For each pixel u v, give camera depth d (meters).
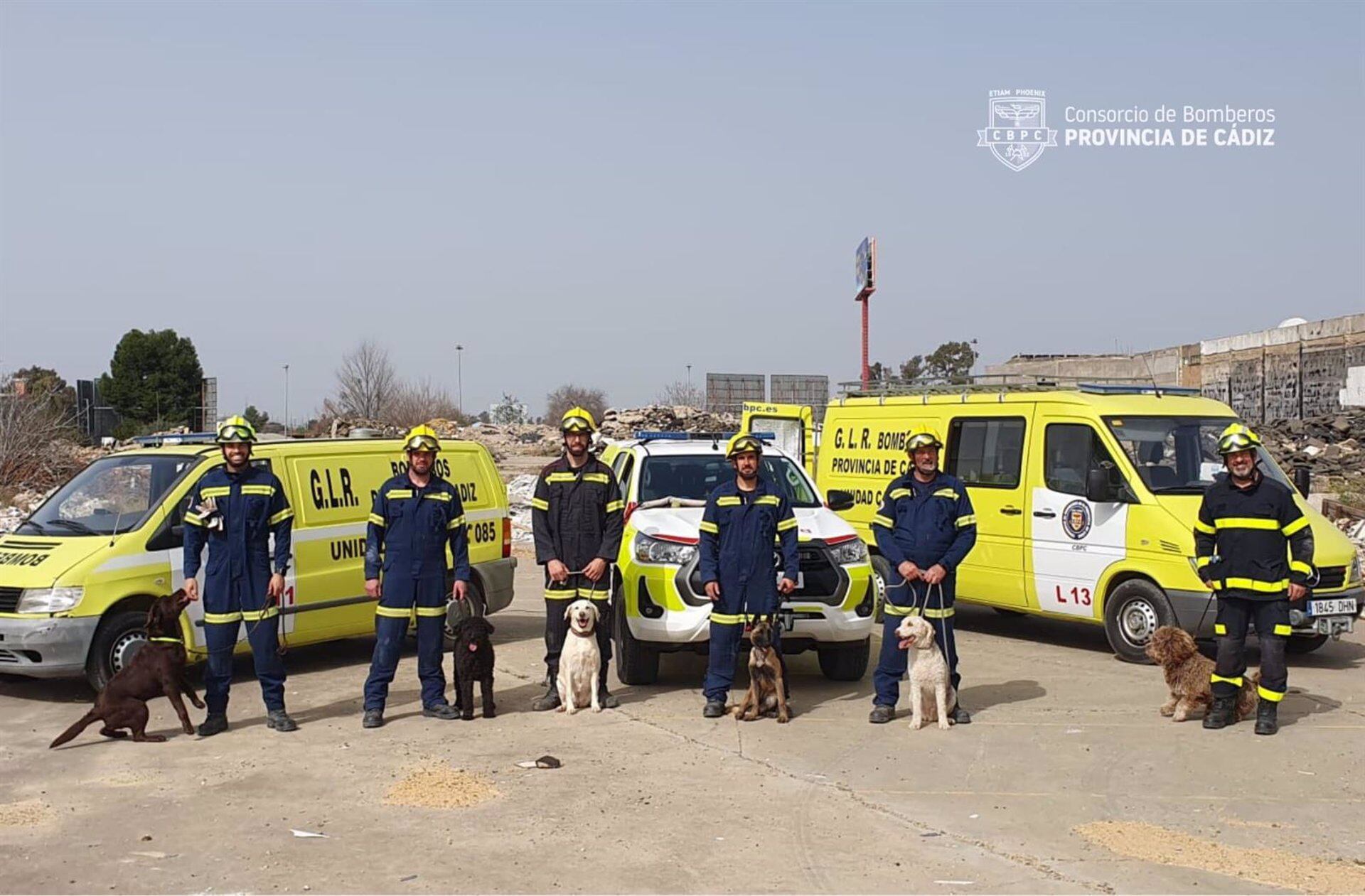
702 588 9.25
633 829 6.17
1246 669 10.19
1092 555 11.22
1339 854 5.85
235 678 10.41
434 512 8.68
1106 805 6.62
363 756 7.66
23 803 6.67
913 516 8.56
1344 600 10.44
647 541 9.59
